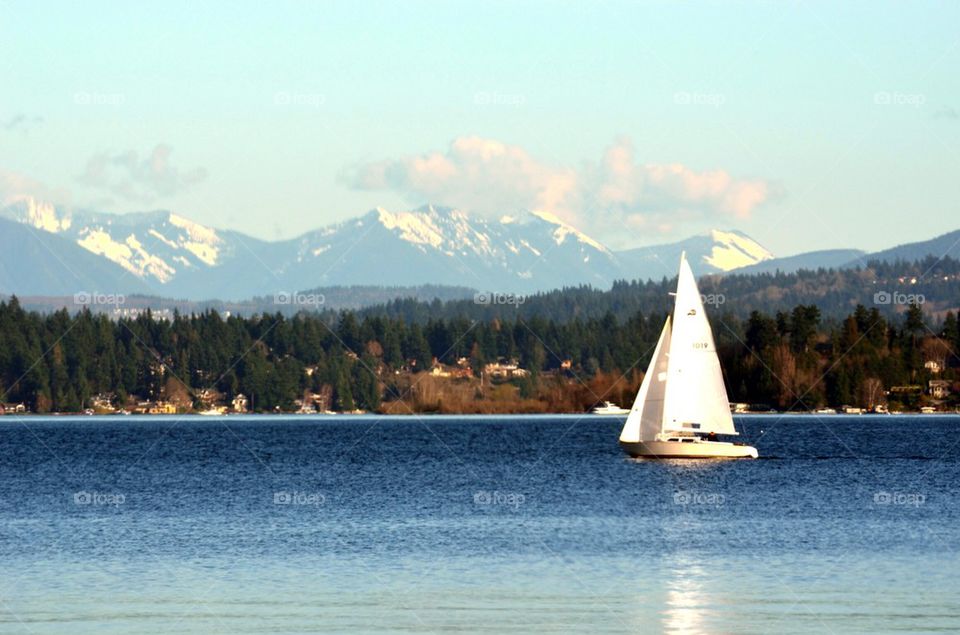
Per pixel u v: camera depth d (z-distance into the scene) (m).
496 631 139.50
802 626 141.12
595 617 145.88
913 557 186.38
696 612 148.12
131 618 145.25
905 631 138.38
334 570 176.00
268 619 144.75
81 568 178.50
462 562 182.50
